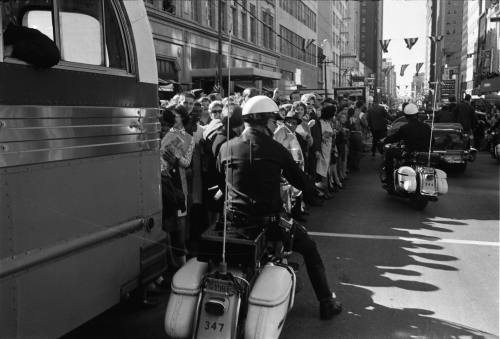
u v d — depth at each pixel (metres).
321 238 7.42
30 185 3.02
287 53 53.84
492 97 26.94
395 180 9.76
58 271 3.24
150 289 5.05
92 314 3.58
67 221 3.31
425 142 9.56
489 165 16.06
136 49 4.11
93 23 3.67
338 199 10.46
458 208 9.59
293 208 8.20
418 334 4.37
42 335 3.14
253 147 3.83
